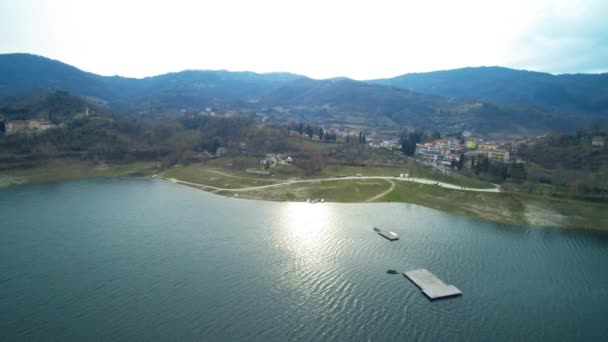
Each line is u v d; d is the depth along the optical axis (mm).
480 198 150125
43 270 84938
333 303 72438
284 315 68062
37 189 175750
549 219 129125
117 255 94125
